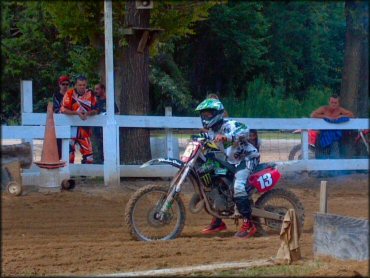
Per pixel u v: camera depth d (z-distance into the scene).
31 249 9.80
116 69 15.44
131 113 14.88
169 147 14.77
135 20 13.01
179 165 10.51
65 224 10.93
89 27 12.81
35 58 12.91
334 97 8.12
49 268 8.89
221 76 8.87
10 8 10.55
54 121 14.24
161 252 9.86
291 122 11.40
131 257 9.56
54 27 12.38
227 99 8.70
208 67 9.27
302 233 10.95
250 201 10.82
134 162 14.90
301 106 8.09
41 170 12.86
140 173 14.66
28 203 11.32
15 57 11.73
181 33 12.03
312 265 8.70
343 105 8.59
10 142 13.98
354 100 8.13
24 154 11.02
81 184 14.08
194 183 10.66
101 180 14.70
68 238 10.44
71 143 15.09
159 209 10.46
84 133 14.99
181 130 14.75
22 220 10.82
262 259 9.29
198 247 10.21
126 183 14.52
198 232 11.29
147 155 14.99
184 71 12.23
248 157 10.69
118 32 13.45
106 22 12.48
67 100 14.46
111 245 10.18
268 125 11.55
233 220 12.09
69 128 14.21
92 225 11.03
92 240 10.43
